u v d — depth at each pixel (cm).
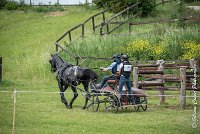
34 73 3322
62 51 3412
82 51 3384
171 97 2605
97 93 2183
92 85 2202
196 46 3231
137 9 4572
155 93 2725
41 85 3066
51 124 1931
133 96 2156
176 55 3231
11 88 2933
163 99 2420
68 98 2606
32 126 1894
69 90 2872
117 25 4262
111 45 3409
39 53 3869
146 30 3931
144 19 4419
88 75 2242
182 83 2256
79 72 2241
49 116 2084
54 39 4375
